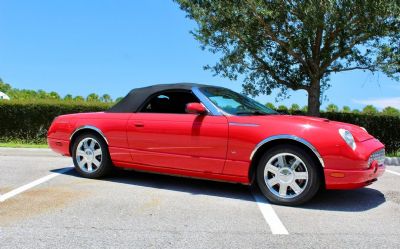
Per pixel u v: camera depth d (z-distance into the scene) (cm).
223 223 428
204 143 530
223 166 521
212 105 545
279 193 502
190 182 627
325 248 362
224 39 1139
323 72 1095
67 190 564
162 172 579
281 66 1171
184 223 425
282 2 1012
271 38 1111
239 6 1007
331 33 1029
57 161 833
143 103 600
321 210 484
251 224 426
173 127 554
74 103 1232
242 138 507
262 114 558
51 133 681
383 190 605
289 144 491
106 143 623
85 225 413
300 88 1169
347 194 570
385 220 449
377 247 365
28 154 948
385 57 1056
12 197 522
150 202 507
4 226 407
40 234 385
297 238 386
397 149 1124
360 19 948
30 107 1221
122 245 360
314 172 480
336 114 1163
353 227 422
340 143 468
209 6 1036
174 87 584
